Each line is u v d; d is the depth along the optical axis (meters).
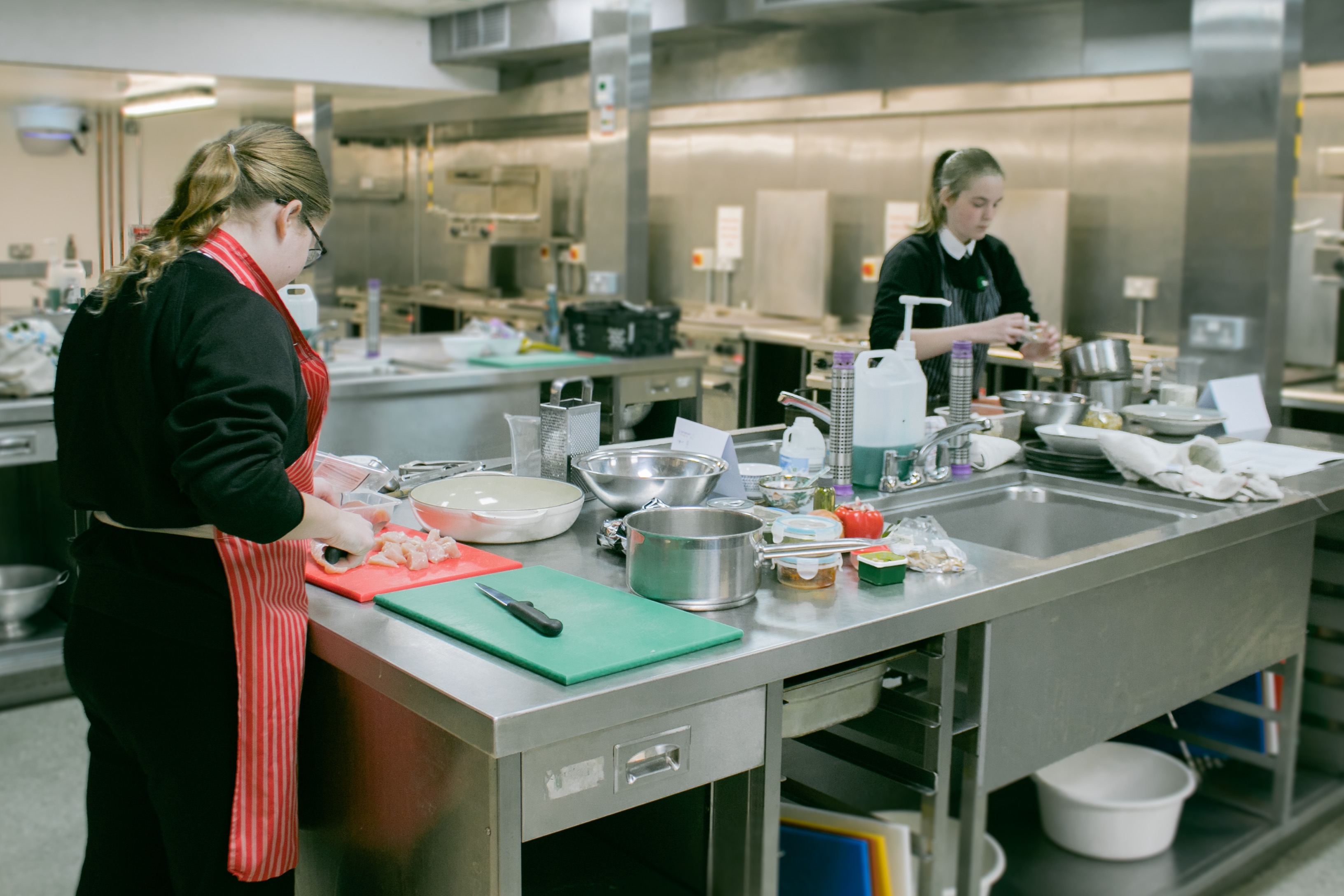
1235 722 3.12
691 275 7.77
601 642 1.60
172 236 1.62
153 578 1.63
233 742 1.66
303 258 1.73
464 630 1.65
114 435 1.58
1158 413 3.26
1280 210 4.23
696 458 2.40
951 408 2.88
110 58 6.48
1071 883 2.68
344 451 4.61
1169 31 5.05
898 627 1.81
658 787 1.57
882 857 2.21
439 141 9.99
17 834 2.94
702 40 7.11
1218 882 2.79
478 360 5.31
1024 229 5.71
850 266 6.71
